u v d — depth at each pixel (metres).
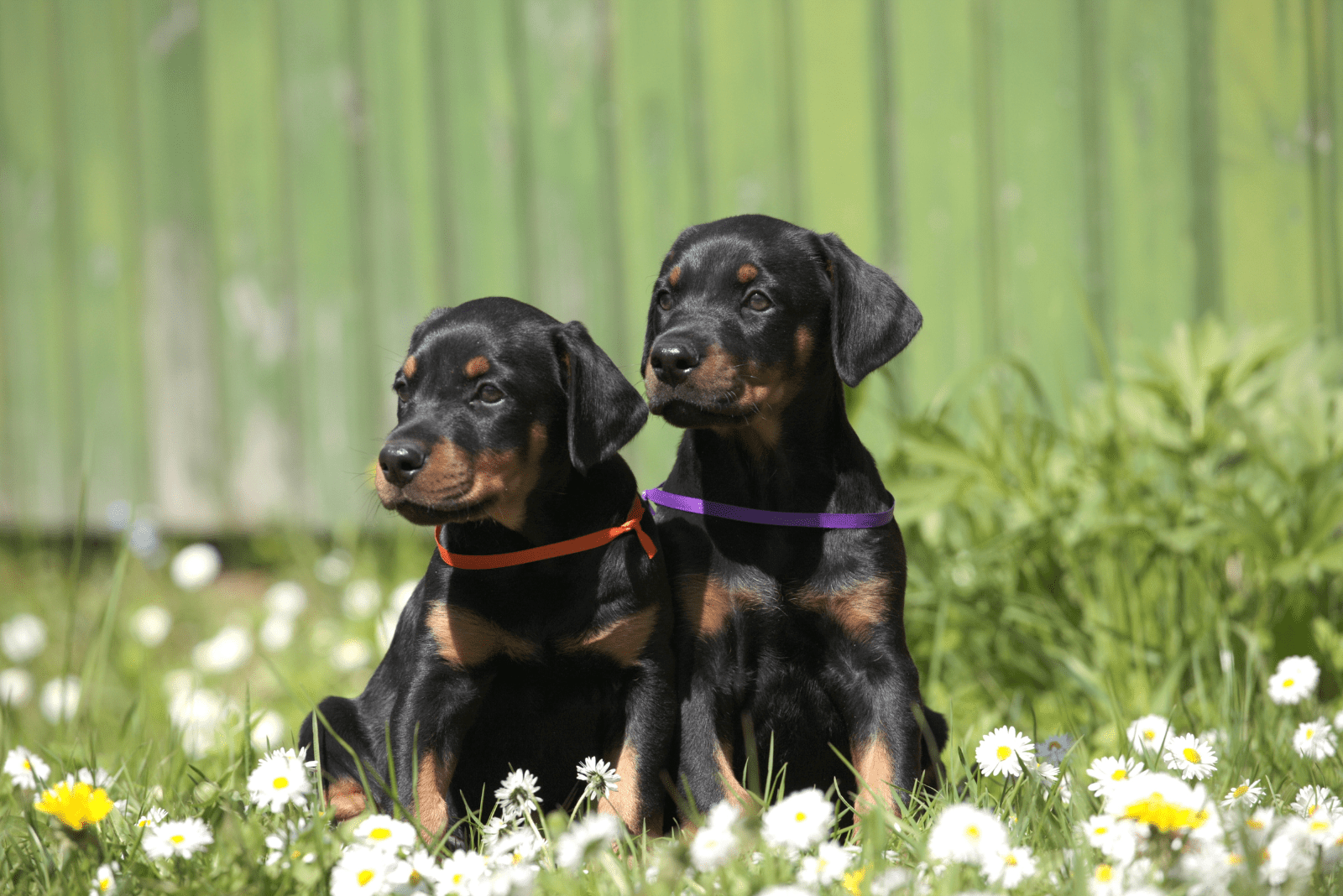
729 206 6.70
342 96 7.06
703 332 3.55
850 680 3.70
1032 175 6.39
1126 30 6.27
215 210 7.26
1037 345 6.42
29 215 7.41
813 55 6.55
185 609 6.95
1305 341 5.84
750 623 3.70
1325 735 3.54
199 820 2.90
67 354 7.47
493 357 3.56
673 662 3.67
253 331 7.30
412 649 3.59
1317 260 6.18
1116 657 4.62
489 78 6.91
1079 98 6.33
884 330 3.71
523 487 3.57
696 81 6.69
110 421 7.47
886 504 3.83
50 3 7.28
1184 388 5.14
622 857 3.01
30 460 7.55
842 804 3.80
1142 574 4.83
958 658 4.98
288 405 7.30
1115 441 5.01
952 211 6.47
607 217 6.85
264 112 7.16
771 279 3.71
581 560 3.57
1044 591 5.03
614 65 6.77
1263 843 2.55
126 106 7.28
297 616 6.81
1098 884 2.46
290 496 7.35
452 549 3.65
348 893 2.53
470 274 7.03
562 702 3.67
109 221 7.36
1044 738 4.21
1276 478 5.08
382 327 7.15
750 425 3.63
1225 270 6.27
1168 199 6.29
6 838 3.11
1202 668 4.61
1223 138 6.23
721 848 2.54
